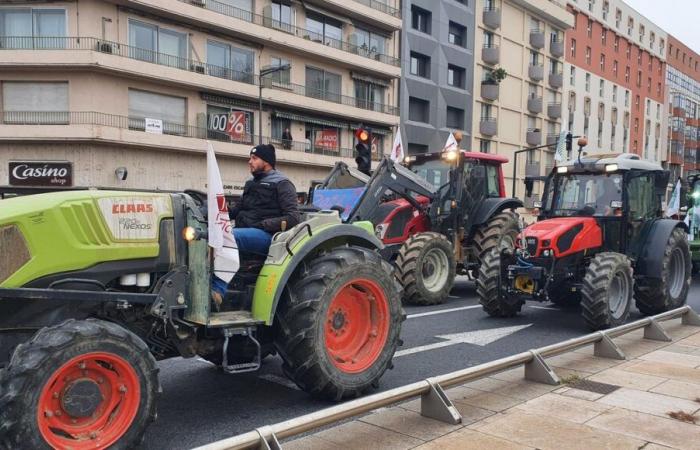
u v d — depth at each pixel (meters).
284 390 5.27
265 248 4.96
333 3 32.53
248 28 28.84
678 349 6.52
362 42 35.38
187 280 4.24
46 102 24.69
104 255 3.94
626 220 8.48
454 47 40.59
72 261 3.83
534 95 47.72
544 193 9.30
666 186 9.56
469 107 41.84
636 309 9.81
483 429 4.13
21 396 3.20
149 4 25.23
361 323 5.18
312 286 4.69
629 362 5.95
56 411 3.40
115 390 3.60
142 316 4.21
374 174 9.24
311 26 32.72
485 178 11.61
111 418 3.58
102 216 3.98
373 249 5.57
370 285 5.07
